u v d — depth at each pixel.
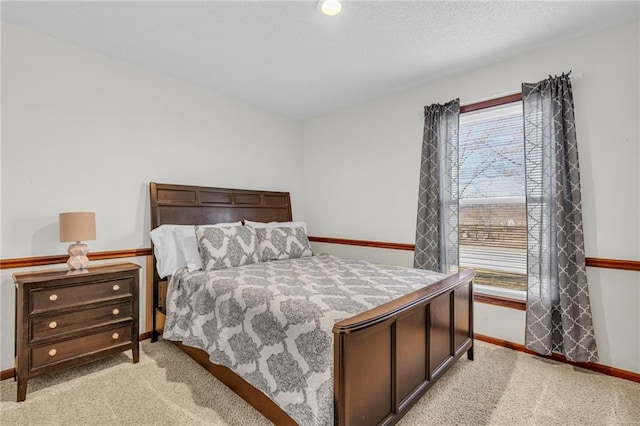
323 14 2.05
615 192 2.18
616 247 2.17
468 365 2.31
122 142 2.73
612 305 2.18
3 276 2.16
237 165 3.63
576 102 2.31
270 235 3.21
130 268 2.37
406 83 3.15
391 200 3.44
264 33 2.28
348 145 3.86
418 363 1.75
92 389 1.99
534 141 2.46
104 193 2.63
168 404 1.83
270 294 1.84
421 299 1.67
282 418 1.53
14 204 2.21
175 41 2.40
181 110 3.13
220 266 2.60
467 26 2.18
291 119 4.28
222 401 1.86
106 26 2.21
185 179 3.16
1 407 1.82
